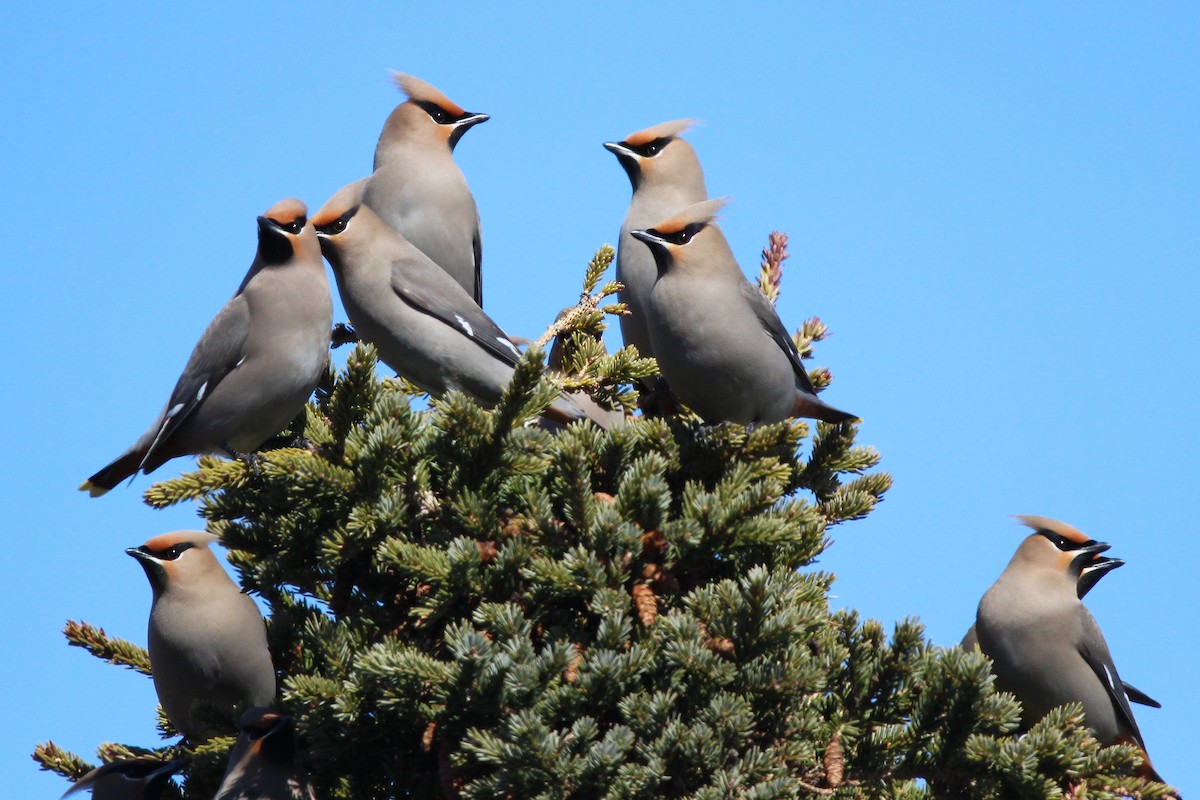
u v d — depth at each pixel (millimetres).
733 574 9336
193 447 11273
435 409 10023
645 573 8750
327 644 8938
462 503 8906
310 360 11133
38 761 10125
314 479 9039
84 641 10867
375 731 8828
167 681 10781
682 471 9992
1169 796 8773
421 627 9016
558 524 8875
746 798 7758
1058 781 8883
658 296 11539
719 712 8008
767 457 10016
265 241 11117
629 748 7984
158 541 10758
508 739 7918
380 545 8711
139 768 9938
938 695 8531
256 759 9094
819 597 8875
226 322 11016
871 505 10141
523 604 8695
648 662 8242
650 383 12719
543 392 9203
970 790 8688
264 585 9422
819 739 8523
